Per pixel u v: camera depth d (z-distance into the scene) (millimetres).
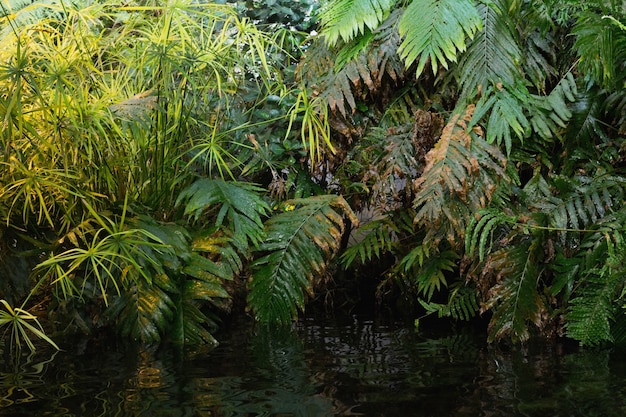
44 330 2260
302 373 1607
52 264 2021
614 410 1266
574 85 2467
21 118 2006
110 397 1394
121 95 2443
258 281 2469
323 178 2912
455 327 2340
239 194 2480
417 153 2535
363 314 2676
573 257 2203
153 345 2061
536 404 1315
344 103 2871
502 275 2164
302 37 3420
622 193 2209
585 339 2008
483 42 2518
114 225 2102
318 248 2693
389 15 2807
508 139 2342
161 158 2400
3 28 2617
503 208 2365
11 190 2262
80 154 2266
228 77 2900
